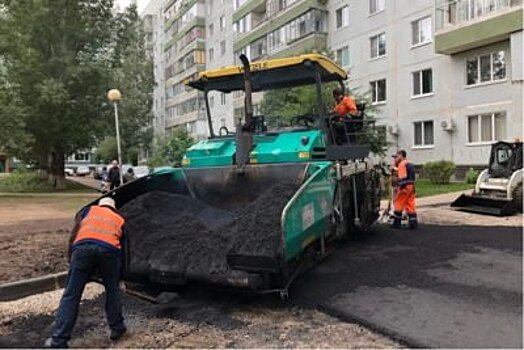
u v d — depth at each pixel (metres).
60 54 27.66
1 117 22.55
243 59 6.59
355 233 8.91
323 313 5.00
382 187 11.20
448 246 7.93
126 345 4.37
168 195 6.66
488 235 8.84
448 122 22.39
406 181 9.87
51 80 26.09
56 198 22.03
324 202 5.84
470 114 21.64
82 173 62.62
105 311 4.97
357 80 27.80
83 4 29.03
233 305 5.33
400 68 25.08
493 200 12.26
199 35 48.91
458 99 22.17
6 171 62.59
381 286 5.79
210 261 5.32
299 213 5.04
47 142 28.92
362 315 4.81
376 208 9.69
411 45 24.42
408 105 24.72
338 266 6.79
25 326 4.98
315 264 6.39
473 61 21.61
